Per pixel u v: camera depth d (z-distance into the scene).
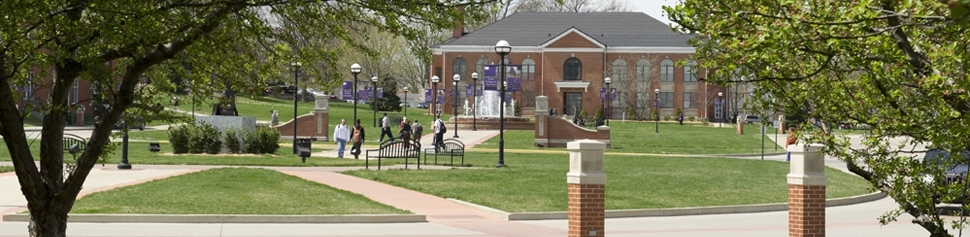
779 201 25.53
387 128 55.94
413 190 26.08
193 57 11.62
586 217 15.05
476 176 29.25
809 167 15.83
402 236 17.84
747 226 20.77
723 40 9.73
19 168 10.97
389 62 106.75
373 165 35.00
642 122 99.44
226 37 10.74
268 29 11.10
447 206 23.16
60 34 9.99
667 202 24.36
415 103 127.38
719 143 63.03
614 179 29.72
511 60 107.31
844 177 33.41
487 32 108.94
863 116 10.22
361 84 105.00
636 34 108.75
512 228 19.66
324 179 27.92
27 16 9.34
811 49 8.96
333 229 18.81
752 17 8.71
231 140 38.91
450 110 106.00
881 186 11.10
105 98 11.34
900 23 8.60
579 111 106.19
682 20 9.03
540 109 55.91
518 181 28.05
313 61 11.94
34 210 11.13
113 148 12.23
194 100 11.99
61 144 11.23
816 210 15.74
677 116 105.81
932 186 10.96
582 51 106.88
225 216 19.64
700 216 22.98
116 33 9.77
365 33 12.08
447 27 11.17
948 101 9.09
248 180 24.94
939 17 7.61
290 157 38.28
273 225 19.34
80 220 19.16
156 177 27.23
